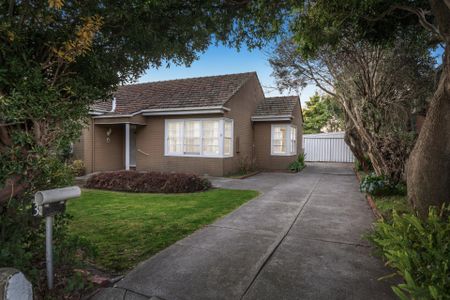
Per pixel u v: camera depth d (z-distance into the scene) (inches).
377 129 307.4
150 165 479.2
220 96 447.8
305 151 769.6
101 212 220.1
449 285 71.3
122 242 153.7
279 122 546.0
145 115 468.4
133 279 113.0
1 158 90.4
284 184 366.0
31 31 92.4
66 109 101.0
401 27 198.5
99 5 91.7
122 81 132.3
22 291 74.4
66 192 99.2
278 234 167.9
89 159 455.5
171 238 160.4
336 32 180.1
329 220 197.9
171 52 124.0
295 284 109.3
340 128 916.0
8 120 89.4
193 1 115.0
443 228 92.9
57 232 115.7
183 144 455.5
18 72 87.9
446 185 139.6
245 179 412.8
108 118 453.4
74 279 102.7
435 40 217.9
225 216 208.5
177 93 495.8
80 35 90.9
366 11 170.7
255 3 130.4
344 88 324.2
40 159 96.3
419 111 332.2
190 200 266.4
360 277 114.7
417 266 82.9
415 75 292.0
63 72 99.5
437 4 125.9
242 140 507.5
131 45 114.9
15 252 96.4
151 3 95.3
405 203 225.8
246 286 107.9
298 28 169.5
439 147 137.9
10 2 82.0
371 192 266.8
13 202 96.3
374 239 115.9
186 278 113.8
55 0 79.8
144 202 258.2
